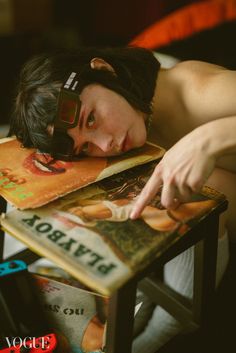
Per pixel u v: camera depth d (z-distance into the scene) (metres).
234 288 1.10
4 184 0.74
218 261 0.89
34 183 0.74
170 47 1.56
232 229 1.02
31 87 0.84
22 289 0.79
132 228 0.66
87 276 0.57
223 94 0.95
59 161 0.82
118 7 2.88
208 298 0.85
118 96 0.84
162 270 1.14
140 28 2.85
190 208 0.70
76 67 0.84
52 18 2.90
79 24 3.08
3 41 2.50
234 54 1.52
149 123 0.98
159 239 0.64
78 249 0.62
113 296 0.62
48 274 0.91
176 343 0.86
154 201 0.72
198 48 1.55
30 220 0.67
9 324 0.76
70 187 0.73
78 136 0.81
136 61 0.94
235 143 0.68
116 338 0.65
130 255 0.61
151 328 0.96
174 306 0.94
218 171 1.00
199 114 0.98
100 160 0.82
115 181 0.78
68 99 0.79
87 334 0.77
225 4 1.62
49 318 0.80
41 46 2.71
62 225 0.66
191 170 0.67
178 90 1.00
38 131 0.84
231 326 1.02
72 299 0.78
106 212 0.69
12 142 0.91
